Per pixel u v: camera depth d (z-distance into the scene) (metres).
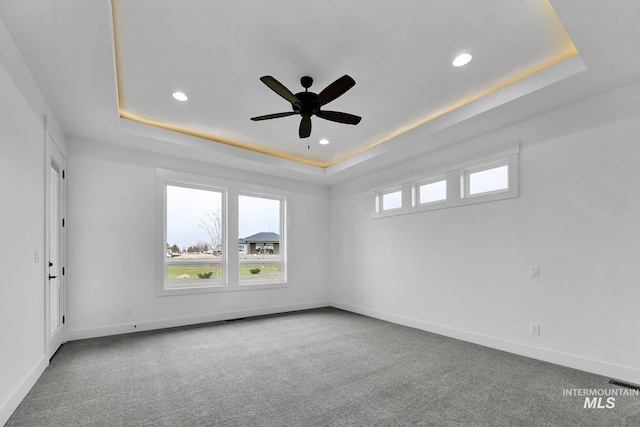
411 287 4.78
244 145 4.87
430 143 4.20
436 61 2.73
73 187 3.96
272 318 5.27
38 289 2.68
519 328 3.46
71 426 2.02
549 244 3.26
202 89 3.19
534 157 3.40
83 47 2.24
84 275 3.98
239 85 3.12
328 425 2.05
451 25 2.30
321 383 2.69
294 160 5.61
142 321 4.39
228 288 5.21
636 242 2.71
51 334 3.27
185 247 4.95
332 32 2.37
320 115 2.99
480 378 2.79
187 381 2.71
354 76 2.96
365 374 2.88
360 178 5.90
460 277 4.10
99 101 3.04
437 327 4.33
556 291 3.19
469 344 3.82
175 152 4.56
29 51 2.27
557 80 2.72
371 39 2.45
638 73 2.59
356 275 5.86
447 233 4.30
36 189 2.66
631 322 2.71
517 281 3.51
